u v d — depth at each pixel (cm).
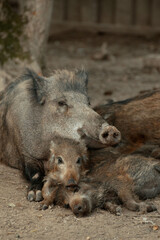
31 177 1430
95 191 1261
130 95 2392
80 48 3838
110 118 1567
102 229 1135
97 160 1463
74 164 1309
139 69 3120
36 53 2166
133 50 3781
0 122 1614
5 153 1598
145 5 4091
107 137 1298
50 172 1347
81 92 1458
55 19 4156
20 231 1112
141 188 1324
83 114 1372
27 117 1469
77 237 1091
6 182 1428
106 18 4153
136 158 1371
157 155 1475
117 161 1371
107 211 1248
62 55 3572
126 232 1122
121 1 4106
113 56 3578
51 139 1403
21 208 1242
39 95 1465
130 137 1549
